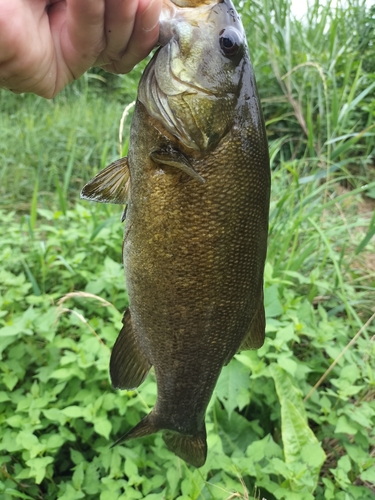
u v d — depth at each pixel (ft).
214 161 0.92
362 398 1.66
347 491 1.39
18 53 0.82
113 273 1.98
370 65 3.67
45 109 5.12
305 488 1.31
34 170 3.74
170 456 1.42
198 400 1.15
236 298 1.03
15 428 1.52
